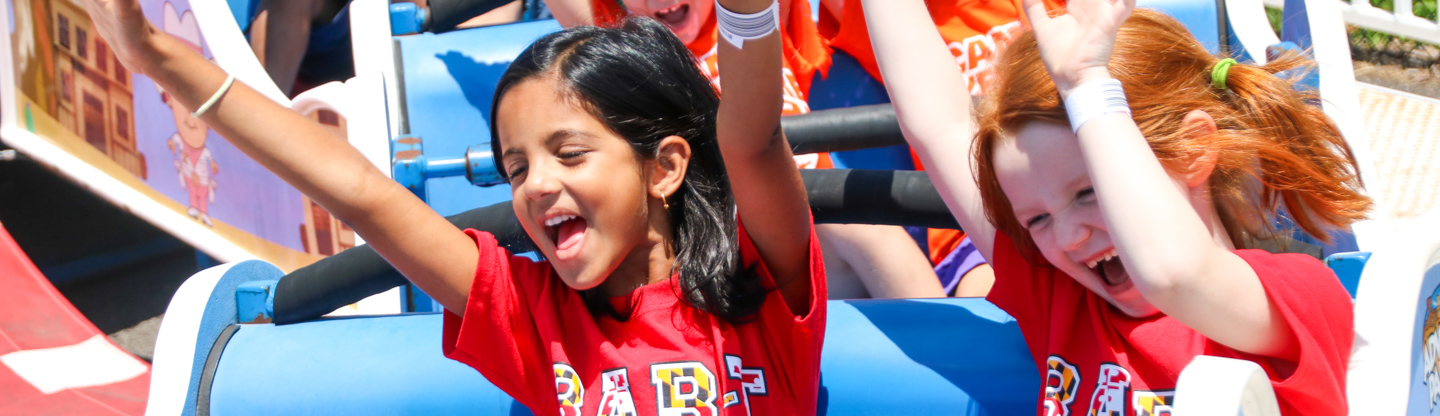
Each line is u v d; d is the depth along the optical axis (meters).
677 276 2.72
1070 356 2.70
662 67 2.67
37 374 5.99
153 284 7.92
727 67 2.21
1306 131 2.64
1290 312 2.30
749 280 2.68
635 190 2.60
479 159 3.66
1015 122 2.49
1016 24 4.84
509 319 2.76
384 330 3.20
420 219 2.72
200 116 2.66
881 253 4.30
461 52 5.22
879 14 3.20
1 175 9.80
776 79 2.23
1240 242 2.62
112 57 6.21
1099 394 2.60
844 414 2.90
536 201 2.52
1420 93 9.53
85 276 8.05
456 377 2.99
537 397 2.82
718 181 2.78
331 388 3.04
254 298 3.35
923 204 3.18
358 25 5.11
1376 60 10.55
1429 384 2.80
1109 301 2.62
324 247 5.48
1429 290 2.71
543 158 2.54
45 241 8.62
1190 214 2.20
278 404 3.06
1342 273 2.90
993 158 2.58
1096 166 2.21
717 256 2.68
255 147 2.66
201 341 3.16
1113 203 2.19
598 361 2.73
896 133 3.57
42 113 6.67
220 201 6.04
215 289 3.25
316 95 4.73
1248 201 2.59
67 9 6.36
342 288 3.23
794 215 2.57
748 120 2.29
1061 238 2.47
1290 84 2.70
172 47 2.59
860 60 5.07
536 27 5.39
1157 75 2.50
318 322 3.32
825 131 3.58
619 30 2.74
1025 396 2.81
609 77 2.54
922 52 3.15
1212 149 2.41
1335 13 4.73
